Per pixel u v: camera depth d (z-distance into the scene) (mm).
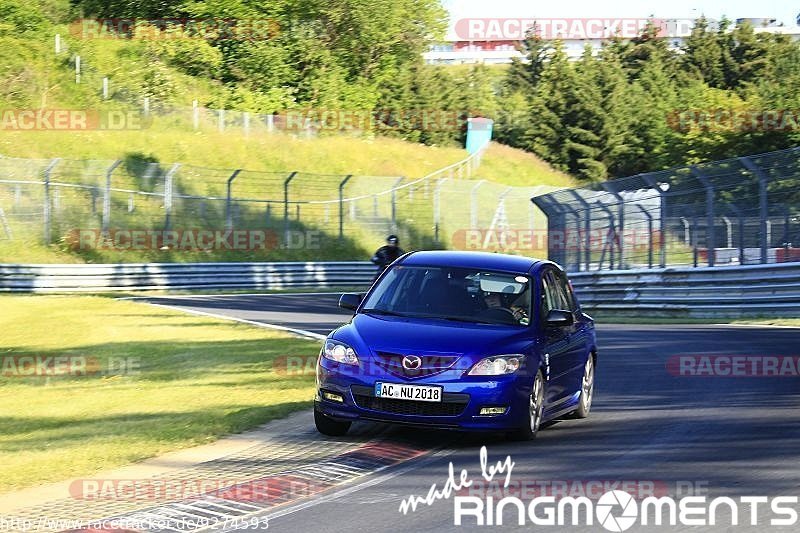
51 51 177875
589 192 109500
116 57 190125
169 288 125375
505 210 175875
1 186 134875
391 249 63781
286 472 27766
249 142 172250
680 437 32250
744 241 91188
